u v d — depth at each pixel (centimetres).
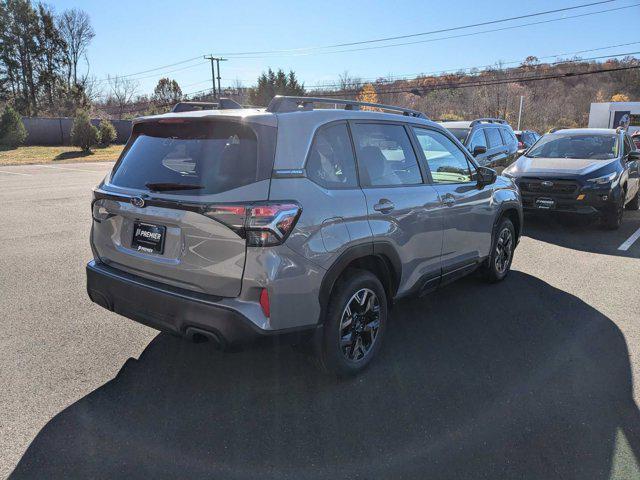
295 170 282
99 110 5947
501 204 499
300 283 279
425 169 394
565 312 460
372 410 297
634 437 276
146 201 291
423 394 316
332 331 310
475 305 475
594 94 7781
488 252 495
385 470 246
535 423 287
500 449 264
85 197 1152
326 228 291
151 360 354
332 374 324
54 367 341
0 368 338
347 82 6681
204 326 273
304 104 324
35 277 536
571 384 331
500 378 338
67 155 2692
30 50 5322
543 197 811
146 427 277
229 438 269
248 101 7675
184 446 262
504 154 1060
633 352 380
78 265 583
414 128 399
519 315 452
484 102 6744
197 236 274
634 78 7844
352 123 336
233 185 270
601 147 906
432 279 402
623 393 321
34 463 245
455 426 283
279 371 342
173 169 296
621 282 553
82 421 281
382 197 336
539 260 642
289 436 271
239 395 311
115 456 252
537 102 7225
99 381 325
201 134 298
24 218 882
